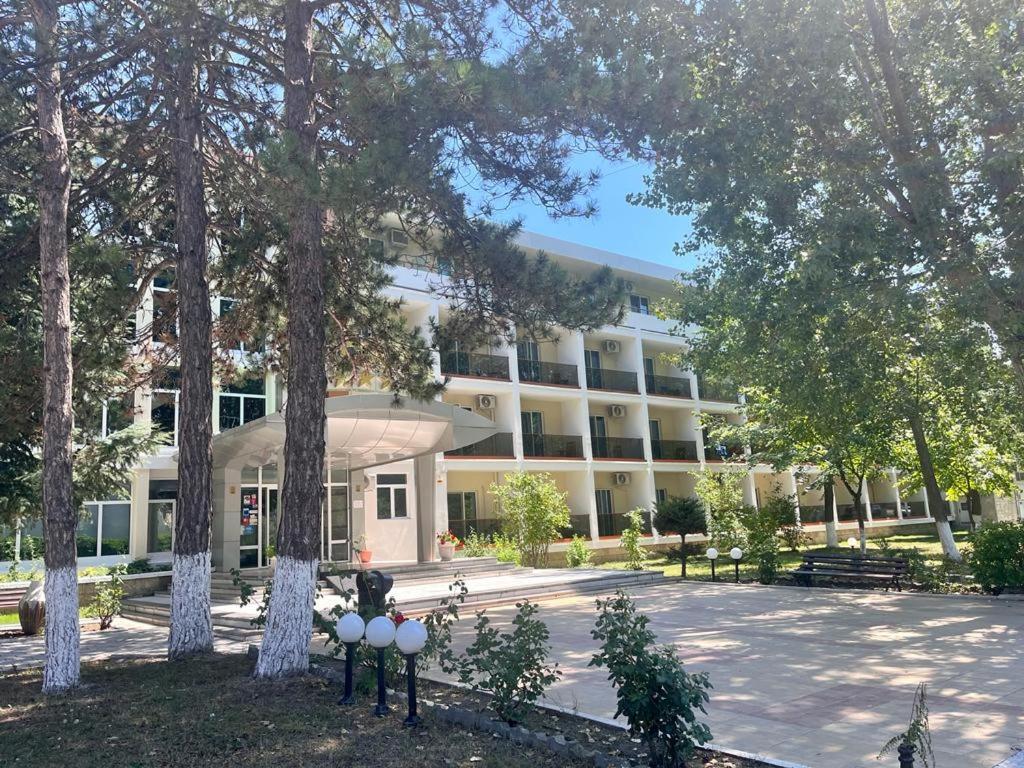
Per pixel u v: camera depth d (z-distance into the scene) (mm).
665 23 9672
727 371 20422
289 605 7938
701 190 10750
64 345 8312
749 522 27109
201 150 10711
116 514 19547
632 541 22672
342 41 8383
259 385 21656
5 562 17688
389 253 12891
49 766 5184
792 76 10508
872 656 8633
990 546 13250
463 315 11031
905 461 22516
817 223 11000
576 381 29297
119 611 16422
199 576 9648
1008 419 18719
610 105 7602
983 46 10766
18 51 8953
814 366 13930
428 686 7578
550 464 27109
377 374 14188
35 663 10664
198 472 9711
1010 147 9688
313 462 8203
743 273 11633
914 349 13656
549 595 16766
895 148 11242
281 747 5414
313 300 8375
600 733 5785
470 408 27000
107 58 9641
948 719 6023
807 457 22312
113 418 16359
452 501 26797
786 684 7422
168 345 13602
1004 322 10484
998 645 9023
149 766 5094
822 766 5000
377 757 5176
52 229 8406
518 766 4934
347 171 7207
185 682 7902
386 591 10586
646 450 30625
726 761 5121
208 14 8758
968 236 10586
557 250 28531
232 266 12586
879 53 11461
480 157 8250
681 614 12875
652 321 32625
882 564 15148
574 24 8180
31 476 12188
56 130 8656
